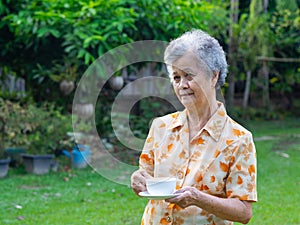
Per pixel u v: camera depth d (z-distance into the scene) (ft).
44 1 22.65
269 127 39.04
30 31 22.67
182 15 24.49
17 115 20.92
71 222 14.06
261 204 16.26
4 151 21.15
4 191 17.47
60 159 22.80
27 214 14.74
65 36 21.63
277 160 25.17
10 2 23.54
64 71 23.11
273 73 42.42
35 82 24.93
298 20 35.47
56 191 17.67
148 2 23.56
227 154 5.94
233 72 32.14
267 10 37.17
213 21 29.35
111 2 22.74
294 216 14.99
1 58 25.26
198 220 5.99
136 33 24.36
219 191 5.96
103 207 15.69
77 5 22.95
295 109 47.34
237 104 44.68
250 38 32.71
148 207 6.41
